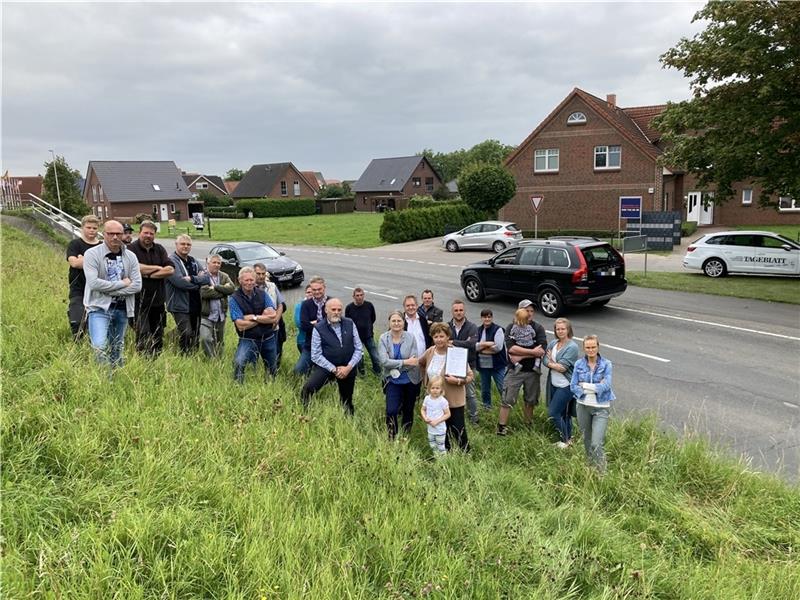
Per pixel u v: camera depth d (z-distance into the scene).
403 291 16.66
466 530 4.22
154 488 4.04
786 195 15.18
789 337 11.02
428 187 80.69
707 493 5.33
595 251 13.17
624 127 32.34
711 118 14.81
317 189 96.25
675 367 9.29
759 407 7.53
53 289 9.91
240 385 6.55
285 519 3.93
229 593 3.13
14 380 5.40
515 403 7.42
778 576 4.12
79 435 4.47
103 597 3.01
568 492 5.18
